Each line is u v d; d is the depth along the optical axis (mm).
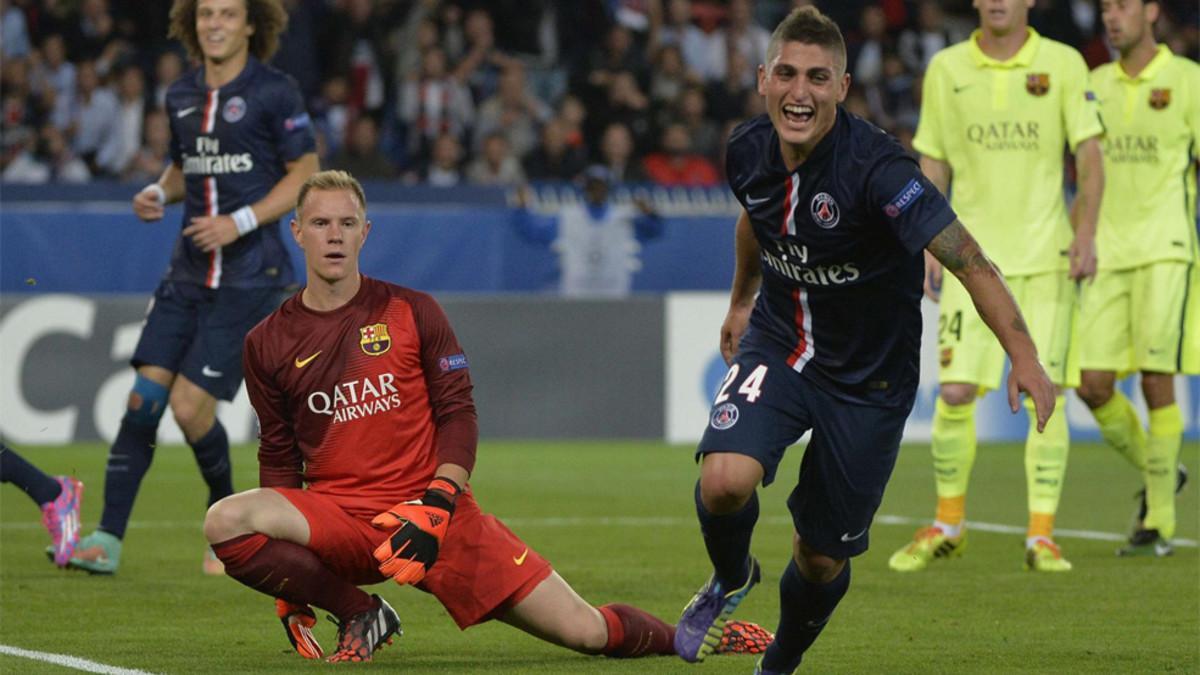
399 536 12836
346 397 13586
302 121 19844
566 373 39625
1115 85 23797
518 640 15391
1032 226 21094
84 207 38531
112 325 37625
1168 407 22844
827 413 12734
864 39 49938
